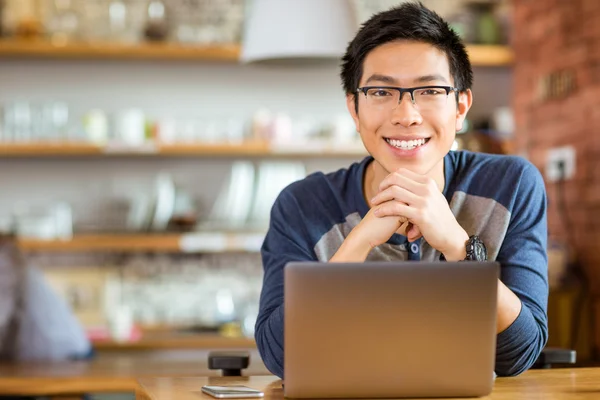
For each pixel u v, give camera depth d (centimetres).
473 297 174
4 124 529
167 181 547
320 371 173
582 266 463
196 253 566
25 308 413
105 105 562
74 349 421
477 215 222
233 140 541
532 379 207
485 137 529
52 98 559
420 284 173
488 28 556
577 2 466
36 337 413
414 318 173
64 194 557
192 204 550
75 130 535
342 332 172
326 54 371
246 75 571
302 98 573
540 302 212
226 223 547
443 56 209
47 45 530
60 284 548
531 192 224
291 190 232
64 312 425
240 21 561
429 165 211
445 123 209
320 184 232
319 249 224
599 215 446
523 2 534
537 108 516
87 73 562
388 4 570
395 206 200
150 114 565
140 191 561
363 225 204
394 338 173
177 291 562
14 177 556
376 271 172
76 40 539
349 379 173
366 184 227
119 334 496
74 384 363
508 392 186
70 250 557
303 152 541
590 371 222
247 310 541
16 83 557
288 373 173
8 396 363
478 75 577
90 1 552
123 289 560
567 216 479
